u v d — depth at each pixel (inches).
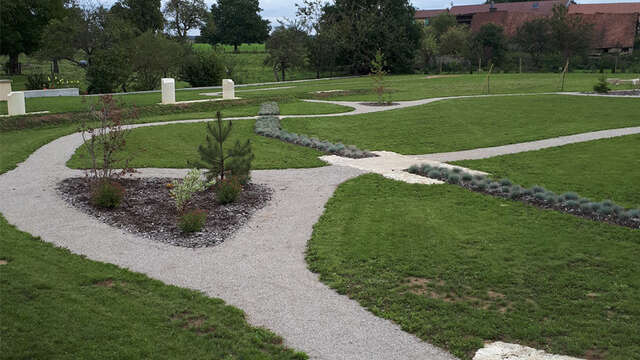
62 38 1717.5
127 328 257.6
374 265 343.6
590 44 2379.4
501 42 2524.6
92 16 1785.2
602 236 390.9
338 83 1929.1
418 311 281.3
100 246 374.9
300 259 355.9
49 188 522.6
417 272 329.7
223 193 474.0
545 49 2490.2
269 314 278.7
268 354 238.8
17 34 2050.9
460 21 3823.8
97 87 1518.2
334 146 729.0
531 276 322.7
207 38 3966.5
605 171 605.6
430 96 1417.3
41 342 242.1
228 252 368.5
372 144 790.5
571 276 322.0
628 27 2699.3
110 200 458.6
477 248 368.5
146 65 1726.1
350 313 280.2
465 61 2561.5
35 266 330.3
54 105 1114.7
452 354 241.3
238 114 1083.3
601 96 1307.8
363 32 2436.0
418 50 2635.3
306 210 462.9
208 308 282.2
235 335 254.4
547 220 426.3
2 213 444.5
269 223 429.7
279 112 1125.1
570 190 530.6
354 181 558.6
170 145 768.3
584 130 865.5
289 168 623.5
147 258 355.6
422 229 408.5
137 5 2455.7
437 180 561.6
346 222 428.5
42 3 2105.1
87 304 280.8
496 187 518.6
